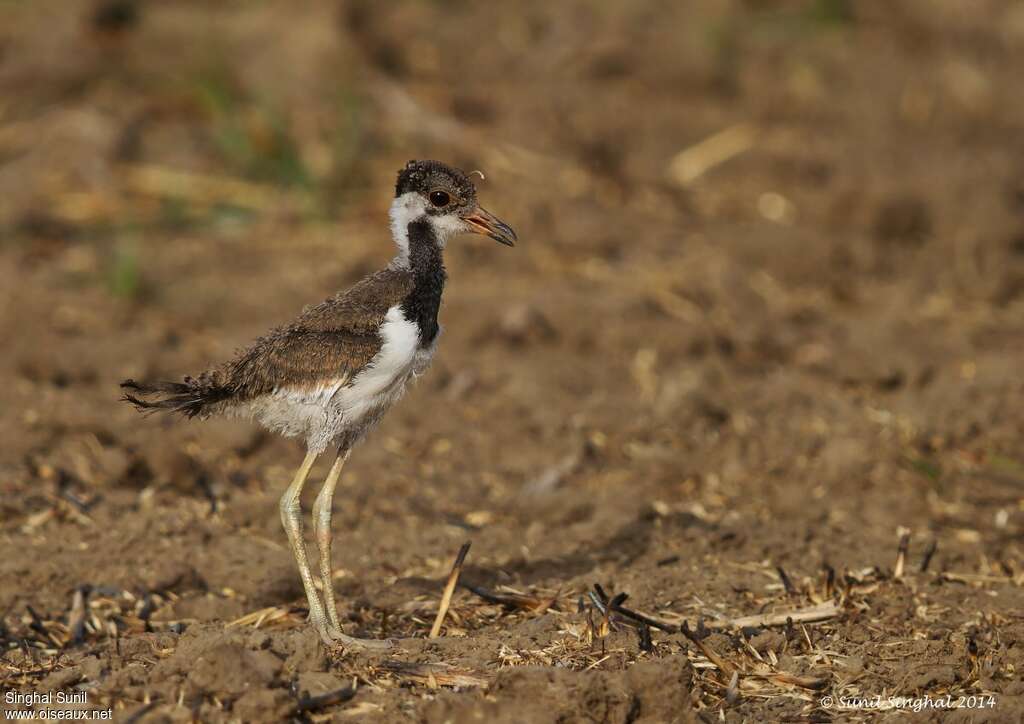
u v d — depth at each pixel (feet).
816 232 57.57
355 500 39.83
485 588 34.09
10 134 62.49
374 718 26.48
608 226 57.57
